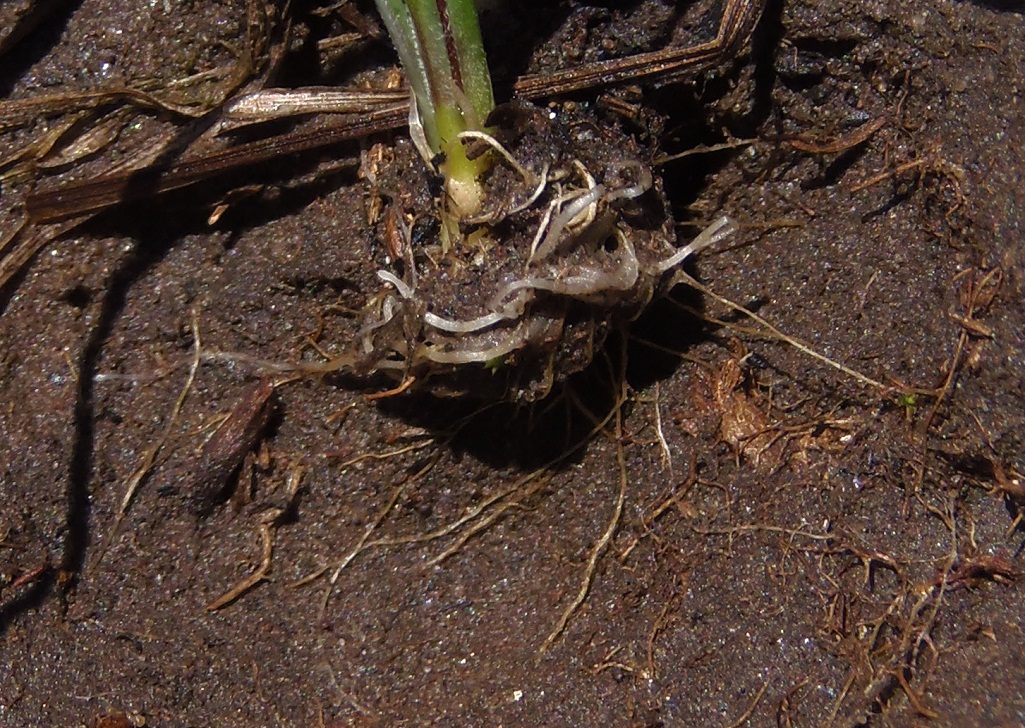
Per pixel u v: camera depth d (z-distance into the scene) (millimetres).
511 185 220
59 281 231
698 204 238
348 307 234
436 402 234
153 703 230
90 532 232
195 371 233
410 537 236
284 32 233
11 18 230
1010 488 227
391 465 235
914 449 232
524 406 234
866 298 233
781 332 235
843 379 234
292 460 235
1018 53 229
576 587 234
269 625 233
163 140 230
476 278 220
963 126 229
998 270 227
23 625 232
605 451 236
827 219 235
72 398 231
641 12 232
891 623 228
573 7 232
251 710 230
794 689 227
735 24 227
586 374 235
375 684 232
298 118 232
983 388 228
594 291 219
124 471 232
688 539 234
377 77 236
